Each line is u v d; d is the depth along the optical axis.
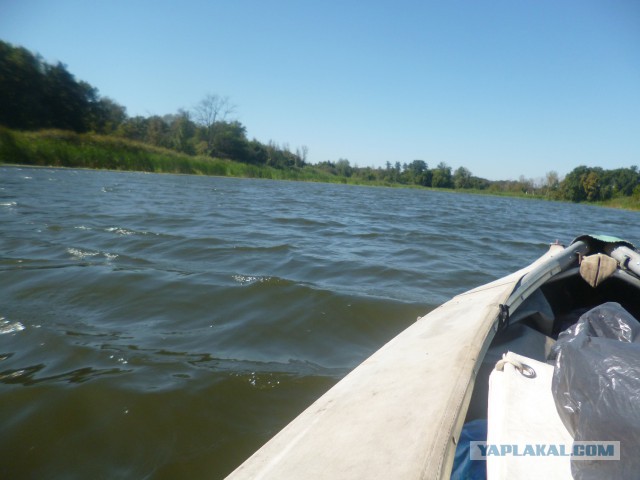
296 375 3.06
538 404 1.56
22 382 2.77
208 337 3.61
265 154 68.50
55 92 44.62
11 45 41.50
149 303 4.24
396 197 32.62
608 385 1.39
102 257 5.75
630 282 3.22
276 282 4.89
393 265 6.52
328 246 7.83
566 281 3.60
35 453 2.20
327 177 64.50
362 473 1.15
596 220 23.20
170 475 2.11
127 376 2.88
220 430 2.44
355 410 1.52
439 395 1.49
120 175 27.45
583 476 1.25
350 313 4.25
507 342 2.49
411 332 2.46
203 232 8.14
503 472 1.29
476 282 5.89
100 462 2.17
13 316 3.78
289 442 1.37
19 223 7.85
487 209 26.05
